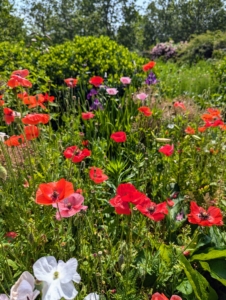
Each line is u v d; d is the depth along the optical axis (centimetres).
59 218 179
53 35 4150
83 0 4222
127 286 173
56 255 200
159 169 306
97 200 260
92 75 509
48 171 245
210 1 5569
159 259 203
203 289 191
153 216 176
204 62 1298
